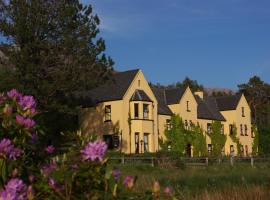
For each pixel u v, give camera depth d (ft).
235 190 47.73
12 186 11.61
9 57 138.31
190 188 63.00
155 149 186.39
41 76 142.61
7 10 140.15
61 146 14.49
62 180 11.99
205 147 212.64
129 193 11.88
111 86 186.60
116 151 166.81
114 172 12.50
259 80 326.03
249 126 244.01
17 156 13.06
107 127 181.57
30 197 11.60
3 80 130.00
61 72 141.49
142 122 181.68
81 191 11.93
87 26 146.30
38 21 140.26
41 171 12.86
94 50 146.82
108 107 182.91
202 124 217.97
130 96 183.01
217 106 241.14
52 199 11.94
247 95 327.67
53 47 141.79
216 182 72.13
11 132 13.46
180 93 206.69
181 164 134.31
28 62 138.31
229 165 143.23
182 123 201.36
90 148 12.10
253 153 238.89
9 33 139.03
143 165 127.75
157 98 204.33
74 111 149.28
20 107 14.14
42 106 136.77
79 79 143.33
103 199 11.72
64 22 143.33
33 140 14.01
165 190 12.85
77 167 12.10
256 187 49.26
